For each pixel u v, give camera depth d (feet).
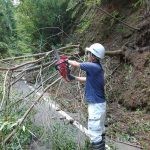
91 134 9.91
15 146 10.14
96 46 9.91
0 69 12.04
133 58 15.02
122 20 17.44
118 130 12.26
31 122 11.08
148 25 15.29
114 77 15.39
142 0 16.10
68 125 11.67
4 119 10.46
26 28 21.93
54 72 12.64
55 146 10.54
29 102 11.57
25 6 22.30
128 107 13.70
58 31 21.48
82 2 22.45
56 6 21.77
